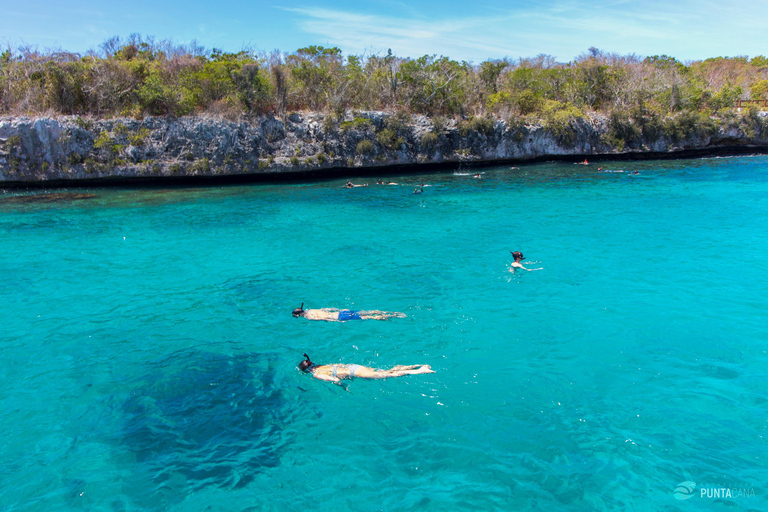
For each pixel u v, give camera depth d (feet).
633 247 60.49
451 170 145.59
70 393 31.32
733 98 174.40
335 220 81.10
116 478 23.86
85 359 35.76
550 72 177.37
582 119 156.76
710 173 125.80
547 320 40.11
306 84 136.67
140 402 30.30
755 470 22.95
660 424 26.53
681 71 196.24
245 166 121.49
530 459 24.30
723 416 26.99
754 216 75.61
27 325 41.65
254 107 126.41
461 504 21.67
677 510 20.84
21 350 37.14
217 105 120.98
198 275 54.39
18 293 49.16
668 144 163.73
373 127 137.69
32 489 23.11
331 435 26.78
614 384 30.45
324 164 131.13
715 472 22.95
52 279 53.36
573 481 22.74
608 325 38.81
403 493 22.52
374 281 51.06
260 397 30.60
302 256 60.95
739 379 30.53
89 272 55.72
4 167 103.86
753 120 165.58
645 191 101.65
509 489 22.43
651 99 169.27
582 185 111.86
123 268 57.21
